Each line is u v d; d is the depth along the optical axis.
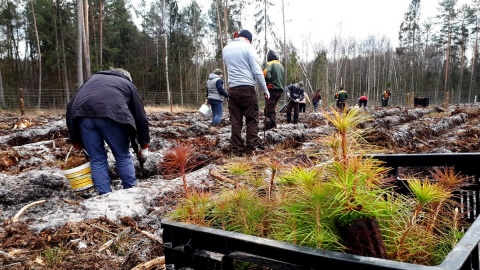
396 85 71.19
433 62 74.25
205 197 1.25
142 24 51.59
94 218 2.50
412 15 72.38
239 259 0.92
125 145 3.55
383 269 0.72
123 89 3.48
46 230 2.39
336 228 0.99
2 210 3.20
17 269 1.97
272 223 1.17
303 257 0.82
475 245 0.74
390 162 1.57
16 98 30.38
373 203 0.94
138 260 2.05
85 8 21.00
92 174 3.43
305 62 70.75
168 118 13.60
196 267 0.99
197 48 52.03
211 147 5.77
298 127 8.95
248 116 5.36
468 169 1.50
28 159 4.89
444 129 9.43
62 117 12.99
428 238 1.03
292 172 1.14
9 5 40.97
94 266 2.00
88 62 21.27
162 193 2.97
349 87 75.12
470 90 57.66
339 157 1.05
